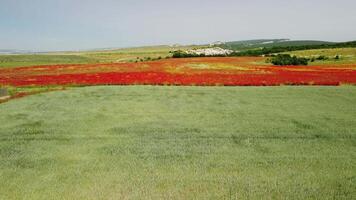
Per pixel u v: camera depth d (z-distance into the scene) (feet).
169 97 66.49
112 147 30.91
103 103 58.59
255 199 20.03
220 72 123.44
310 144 31.78
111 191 21.09
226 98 64.95
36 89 81.10
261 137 34.50
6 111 50.34
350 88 79.05
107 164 26.08
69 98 64.90
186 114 47.93
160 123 41.57
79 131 37.37
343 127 38.70
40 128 38.78
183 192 20.98
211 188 21.56
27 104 57.21
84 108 53.21
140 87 83.66
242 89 79.25
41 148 30.66
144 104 57.62
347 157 27.73
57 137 34.71
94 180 22.82
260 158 27.58
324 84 87.25
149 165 25.85
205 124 40.91
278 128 38.34
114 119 44.29
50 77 106.73
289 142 32.53
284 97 65.57
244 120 43.27
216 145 31.58
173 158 27.61
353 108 52.44
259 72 122.72
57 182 22.50
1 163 26.32
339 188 21.49
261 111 50.16
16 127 39.27
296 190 21.20
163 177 23.38
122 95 69.15
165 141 33.09
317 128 38.19
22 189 21.43
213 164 26.08
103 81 94.07
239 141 32.99
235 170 24.75
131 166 25.62
